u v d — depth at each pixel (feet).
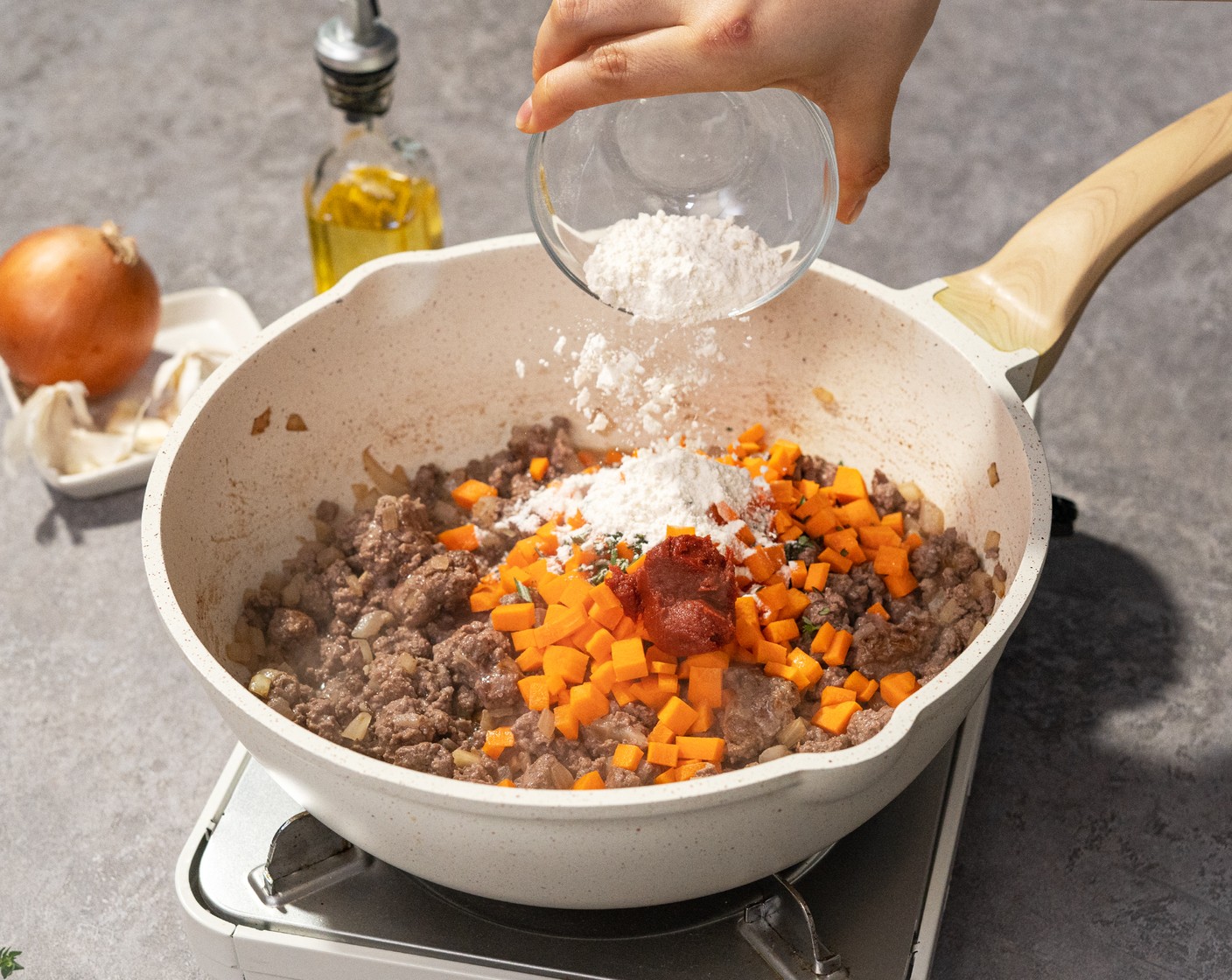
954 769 3.07
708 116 2.85
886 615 3.33
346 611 3.33
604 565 3.26
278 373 3.29
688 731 3.00
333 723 3.05
